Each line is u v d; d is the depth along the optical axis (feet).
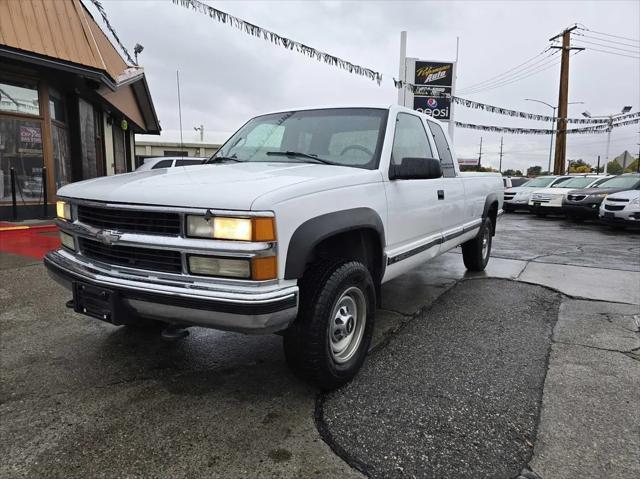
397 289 18.28
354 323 10.16
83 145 42.01
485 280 19.95
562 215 59.00
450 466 7.35
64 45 32.45
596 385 10.11
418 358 11.48
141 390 9.73
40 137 34.58
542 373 10.69
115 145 59.77
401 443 7.93
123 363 11.03
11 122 32.81
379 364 11.10
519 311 15.44
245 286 7.70
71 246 10.15
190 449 7.73
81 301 9.23
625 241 34.04
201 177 9.27
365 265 10.86
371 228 10.36
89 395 9.50
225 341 12.47
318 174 9.68
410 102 71.10
